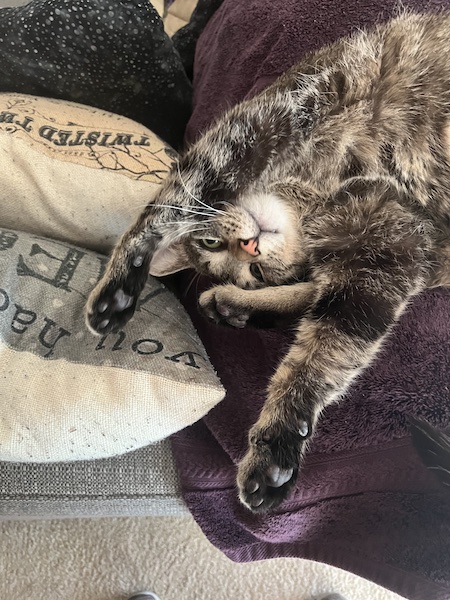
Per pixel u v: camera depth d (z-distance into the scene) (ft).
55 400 1.14
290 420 1.24
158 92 1.75
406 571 1.23
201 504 1.36
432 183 1.35
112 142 1.48
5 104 1.50
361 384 1.31
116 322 1.26
